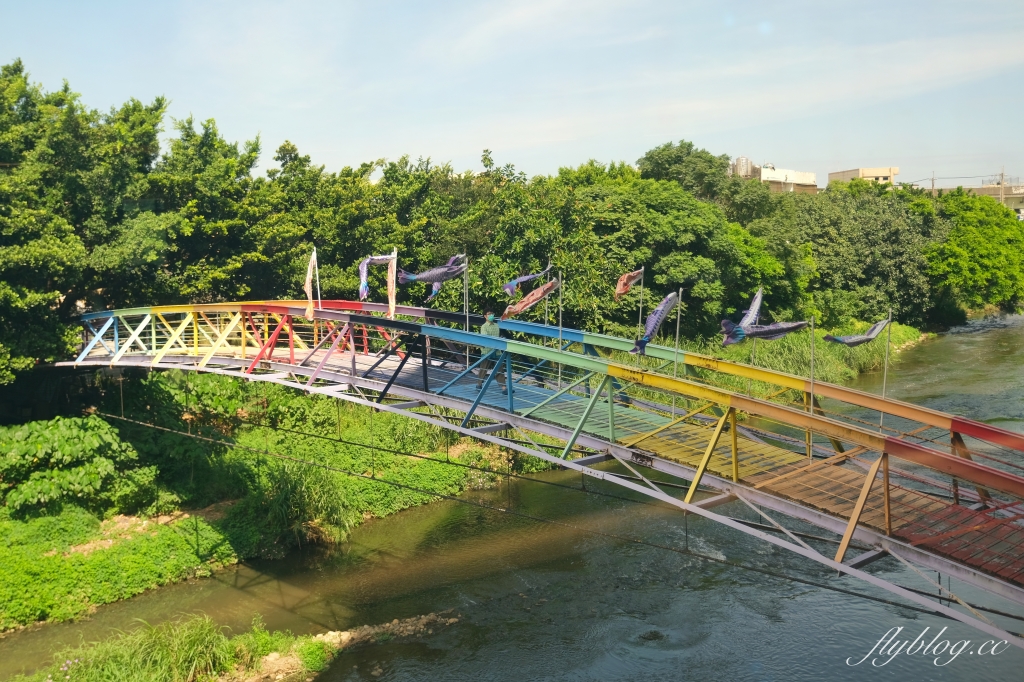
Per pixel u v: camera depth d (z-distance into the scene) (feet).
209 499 83.92
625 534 79.41
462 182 144.97
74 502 75.87
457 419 94.73
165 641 56.85
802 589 66.69
